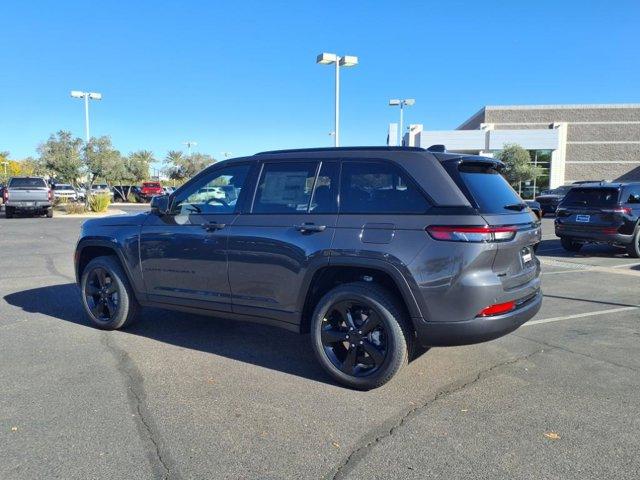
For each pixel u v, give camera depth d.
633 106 48.38
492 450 3.37
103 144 31.48
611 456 3.30
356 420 3.78
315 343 4.48
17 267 10.40
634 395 4.23
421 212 4.08
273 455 3.30
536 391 4.30
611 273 10.10
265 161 4.94
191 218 5.22
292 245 4.51
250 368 4.81
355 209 4.36
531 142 43.34
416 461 3.24
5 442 3.43
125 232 5.69
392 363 4.15
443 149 4.57
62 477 3.05
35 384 4.37
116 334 5.83
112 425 3.67
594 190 12.37
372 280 4.34
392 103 33.69
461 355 5.16
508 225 4.09
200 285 5.15
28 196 24.86
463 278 3.90
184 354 5.18
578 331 6.05
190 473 3.10
